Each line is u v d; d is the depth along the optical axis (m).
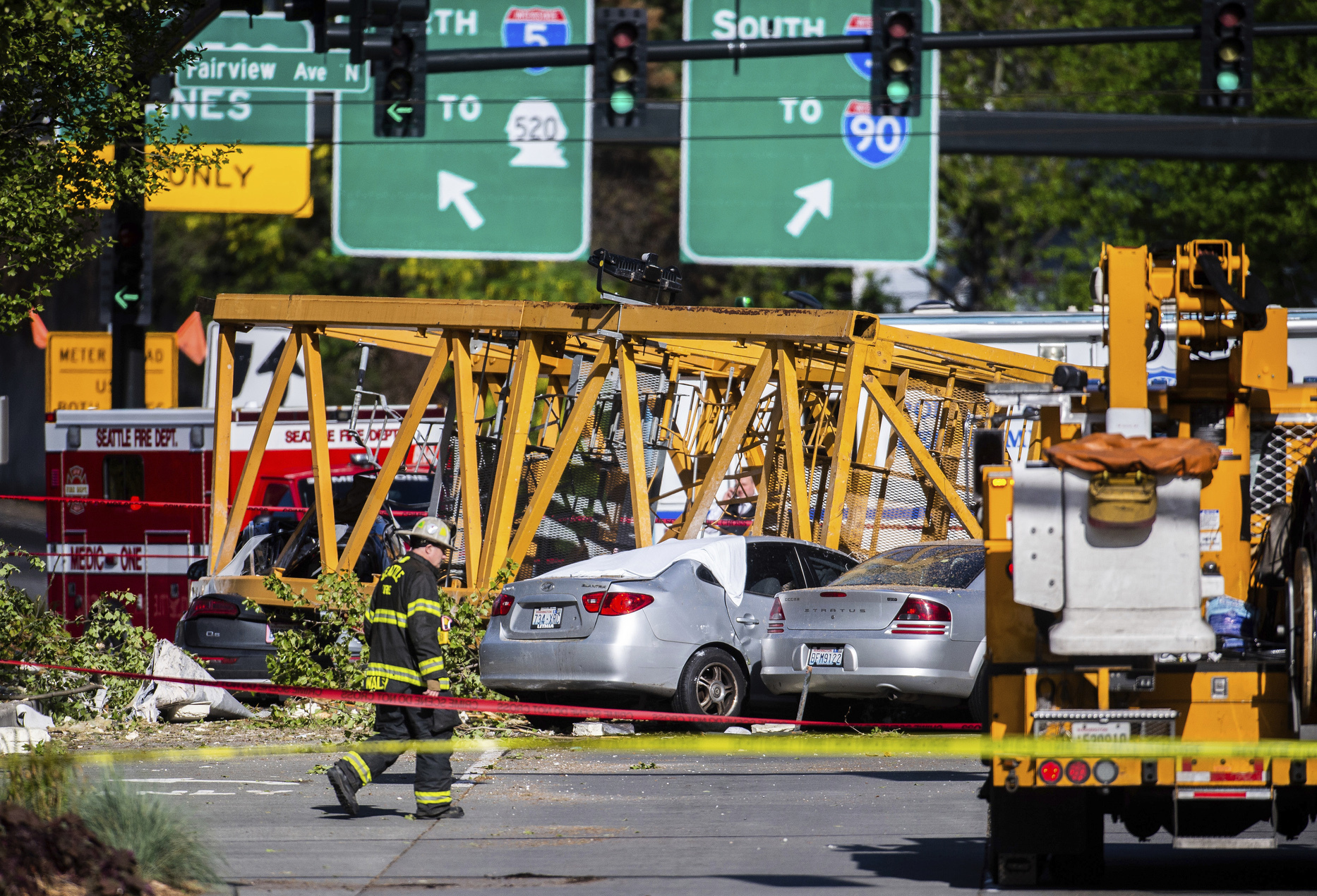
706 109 94.62
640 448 59.16
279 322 64.75
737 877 29.27
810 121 94.38
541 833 34.38
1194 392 30.72
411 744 36.09
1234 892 28.09
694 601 49.97
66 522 82.31
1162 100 137.75
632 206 184.00
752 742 37.94
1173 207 131.75
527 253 97.06
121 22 53.06
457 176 96.69
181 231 178.88
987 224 151.12
